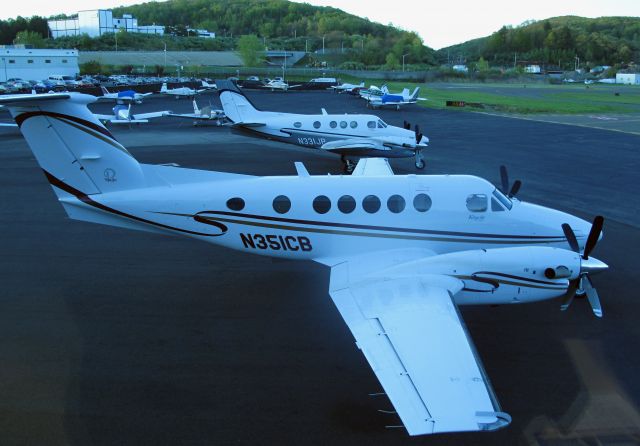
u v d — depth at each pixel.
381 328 7.81
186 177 11.62
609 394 8.36
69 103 10.79
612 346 9.85
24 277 13.20
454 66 184.75
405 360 6.90
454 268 9.63
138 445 7.23
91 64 138.38
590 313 11.21
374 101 64.62
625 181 24.56
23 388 8.49
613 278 13.09
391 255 10.99
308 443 7.28
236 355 9.55
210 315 11.16
